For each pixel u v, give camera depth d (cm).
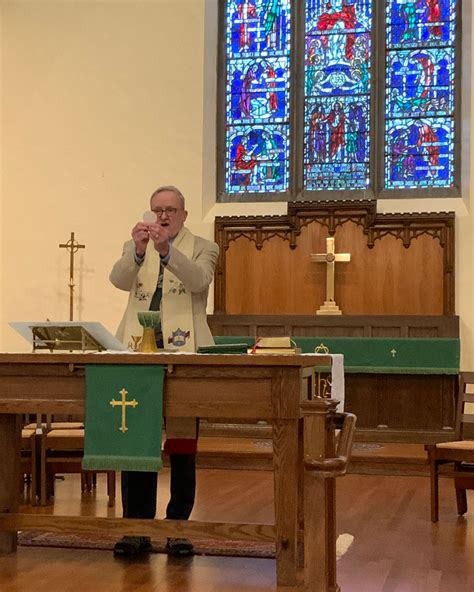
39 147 1126
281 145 1138
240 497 692
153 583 421
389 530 565
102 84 1124
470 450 594
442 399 962
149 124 1116
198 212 1103
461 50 1102
